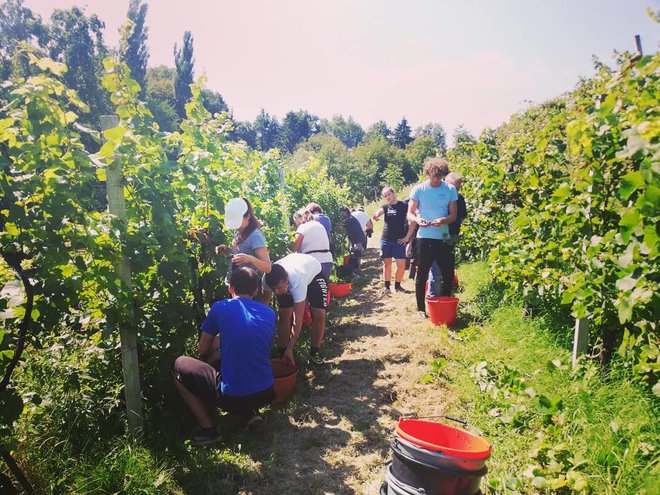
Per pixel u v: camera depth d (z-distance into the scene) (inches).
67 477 104.0
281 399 152.3
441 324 207.8
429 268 217.6
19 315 101.5
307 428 137.3
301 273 167.3
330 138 2731.3
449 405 140.3
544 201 158.1
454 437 98.0
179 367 128.3
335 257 442.6
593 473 97.7
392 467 89.6
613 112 117.7
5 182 94.7
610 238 111.8
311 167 411.8
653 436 99.7
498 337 181.9
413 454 84.5
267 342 130.1
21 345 97.6
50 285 102.3
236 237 167.3
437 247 211.8
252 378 126.4
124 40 126.8
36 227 99.2
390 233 290.7
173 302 136.0
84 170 109.3
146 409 133.3
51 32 1712.6
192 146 165.9
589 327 149.5
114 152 112.6
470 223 298.7
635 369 103.6
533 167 167.0
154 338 133.3
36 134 99.5
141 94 1790.1
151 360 140.9
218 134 217.2
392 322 229.0
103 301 118.5
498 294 233.0
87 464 105.9
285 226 267.6
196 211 163.8
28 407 113.7
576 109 140.9
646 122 81.6
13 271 103.3
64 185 101.1
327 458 121.8
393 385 160.6
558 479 97.5
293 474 115.8
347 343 203.8
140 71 1927.9
